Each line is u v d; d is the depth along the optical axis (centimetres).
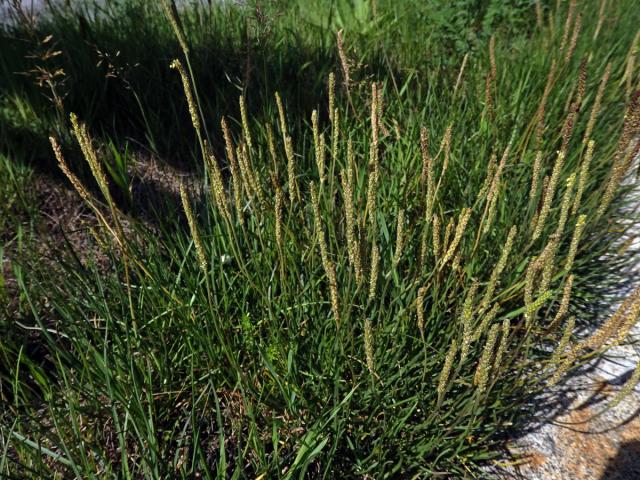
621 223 304
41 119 291
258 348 190
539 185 266
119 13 371
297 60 348
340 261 206
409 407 190
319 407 192
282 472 179
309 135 299
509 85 355
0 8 358
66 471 177
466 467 189
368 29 406
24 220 262
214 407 197
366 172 256
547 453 202
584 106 344
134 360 191
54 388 193
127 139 306
